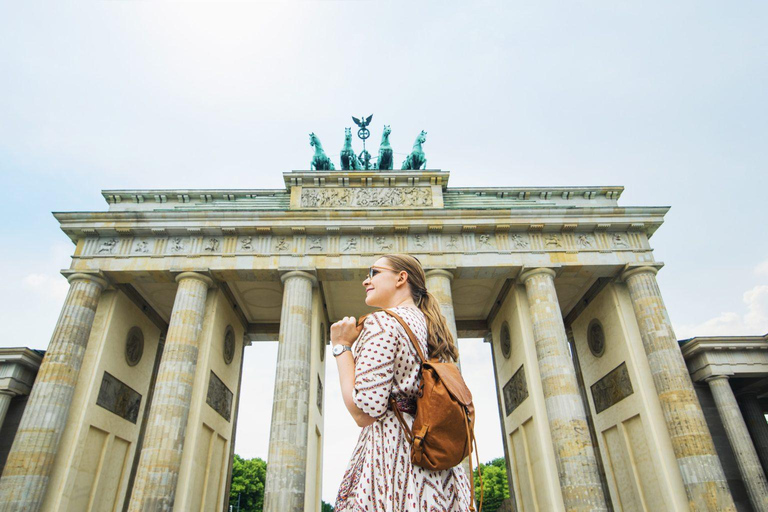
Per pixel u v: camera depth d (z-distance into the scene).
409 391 3.53
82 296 42.31
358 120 62.12
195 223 45.47
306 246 45.97
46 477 36.19
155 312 53.41
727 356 48.69
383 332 3.51
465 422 3.29
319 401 47.16
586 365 53.38
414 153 55.44
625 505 44.78
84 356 42.47
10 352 45.94
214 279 45.47
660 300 44.09
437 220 46.34
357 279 46.34
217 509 46.94
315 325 45.44
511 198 53.78
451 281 46.44
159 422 37.12
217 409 46.94
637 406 42.81
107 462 43.47
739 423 45.47
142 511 33.88
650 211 46.97
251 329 57.75
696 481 36.91
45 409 37.62
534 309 44.00
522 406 46.09
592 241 47.19
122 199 52.06
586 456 36.91
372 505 3.24
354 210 46.00
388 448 3.37
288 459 36.06
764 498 42.19
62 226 44.88
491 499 139.12
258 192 52.81
